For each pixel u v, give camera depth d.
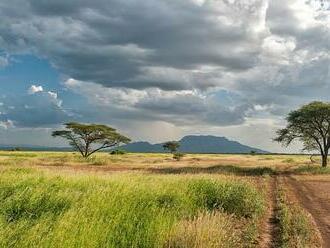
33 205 11.61
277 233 13.66
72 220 9.77
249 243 11.80
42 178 16.62
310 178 40.62
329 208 19.97
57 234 8.80
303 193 26.42
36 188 13.39
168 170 48.47
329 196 25.00
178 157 84.56
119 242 9.89
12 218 10.60
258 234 13.28
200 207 15.81
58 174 20.17
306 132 55.53
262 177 40.91
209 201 17.00
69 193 13.06
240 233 12.88
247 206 16.84
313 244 12.38
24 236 8.47
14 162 53.34
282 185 31.73
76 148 75.38
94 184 16.81
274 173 48.59
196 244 9.75
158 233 10.46
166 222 11.63
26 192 12.42
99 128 74.50
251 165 66.25
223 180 21.16
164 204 14.48
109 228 10.19
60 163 58.00
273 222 15.60
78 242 8.80
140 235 10.27
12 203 11.47
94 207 11.78
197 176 24.27
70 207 11.71
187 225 11.11
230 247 10.52
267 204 20.33
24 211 11.20
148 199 14.62
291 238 12.51
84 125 73.88
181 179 20.95
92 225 9.68
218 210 16.19
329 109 52.69
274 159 95.75
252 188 21.36
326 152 55.09
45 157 70.88
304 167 53.34
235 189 18.44
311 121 54.47
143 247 9.94
